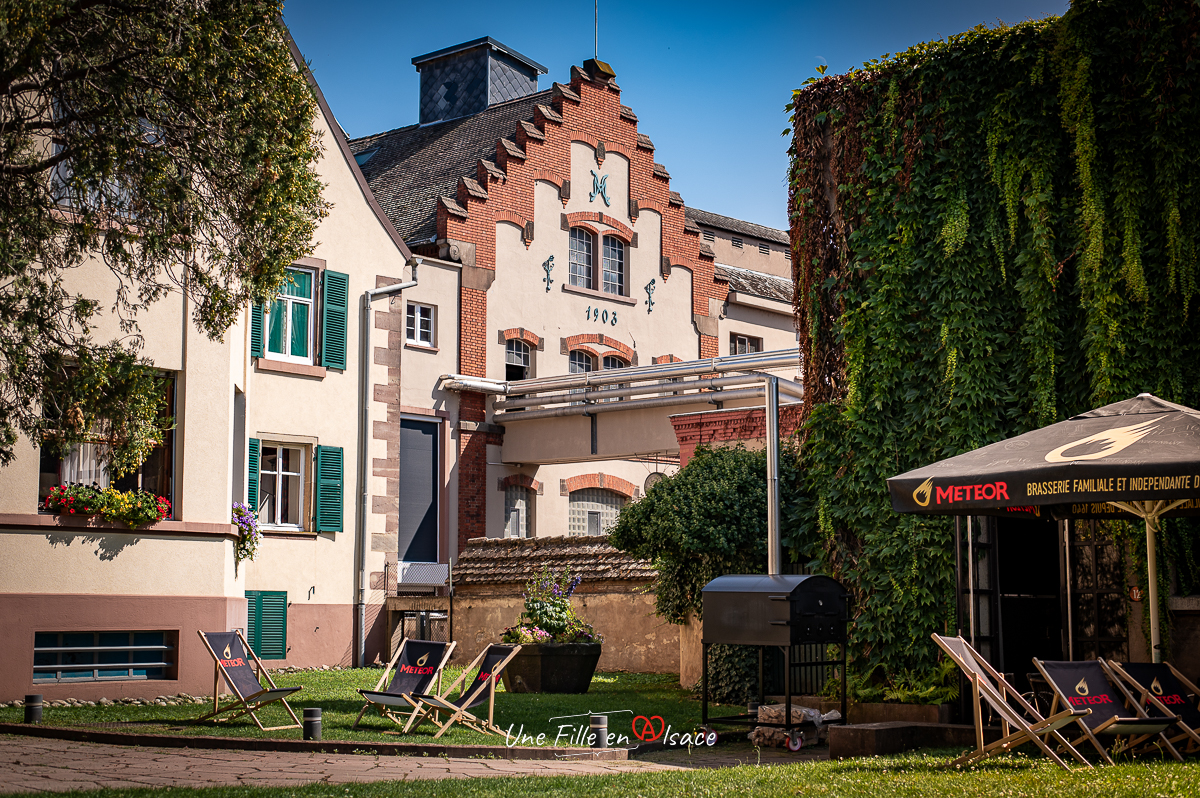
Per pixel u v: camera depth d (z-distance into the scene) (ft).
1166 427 29.35
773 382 45.52
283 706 37.91
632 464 94.79
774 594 36.83
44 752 30.35
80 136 33.01
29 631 42.70
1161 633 37.96
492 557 67.15
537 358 87.66
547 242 89.61
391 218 90.17
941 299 41.96
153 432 36.06
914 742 33.91
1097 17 40.50
